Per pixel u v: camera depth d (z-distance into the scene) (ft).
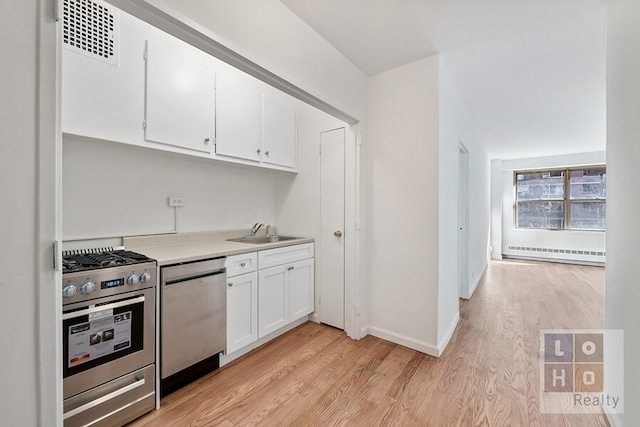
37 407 2.58
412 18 5.92
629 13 4.17
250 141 8.30
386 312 8.21
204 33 4.11
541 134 14.61
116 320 4.70
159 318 5.37
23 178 2.47
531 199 21.13
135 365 4.96
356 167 8.32
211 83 7.27
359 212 8.30
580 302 11.48
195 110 6.91
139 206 7.00
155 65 6.14
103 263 4.83
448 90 8.21
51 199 2.63
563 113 11.49
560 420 4.99
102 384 4.57
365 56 7.41
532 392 5.76
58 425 2.72
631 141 4.11
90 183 6.18
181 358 5.71
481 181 16.11
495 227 21.83
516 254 21.58
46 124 2.59
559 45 6.83
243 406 5.37
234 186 9.31
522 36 6.50
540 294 12.64
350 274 8.44
